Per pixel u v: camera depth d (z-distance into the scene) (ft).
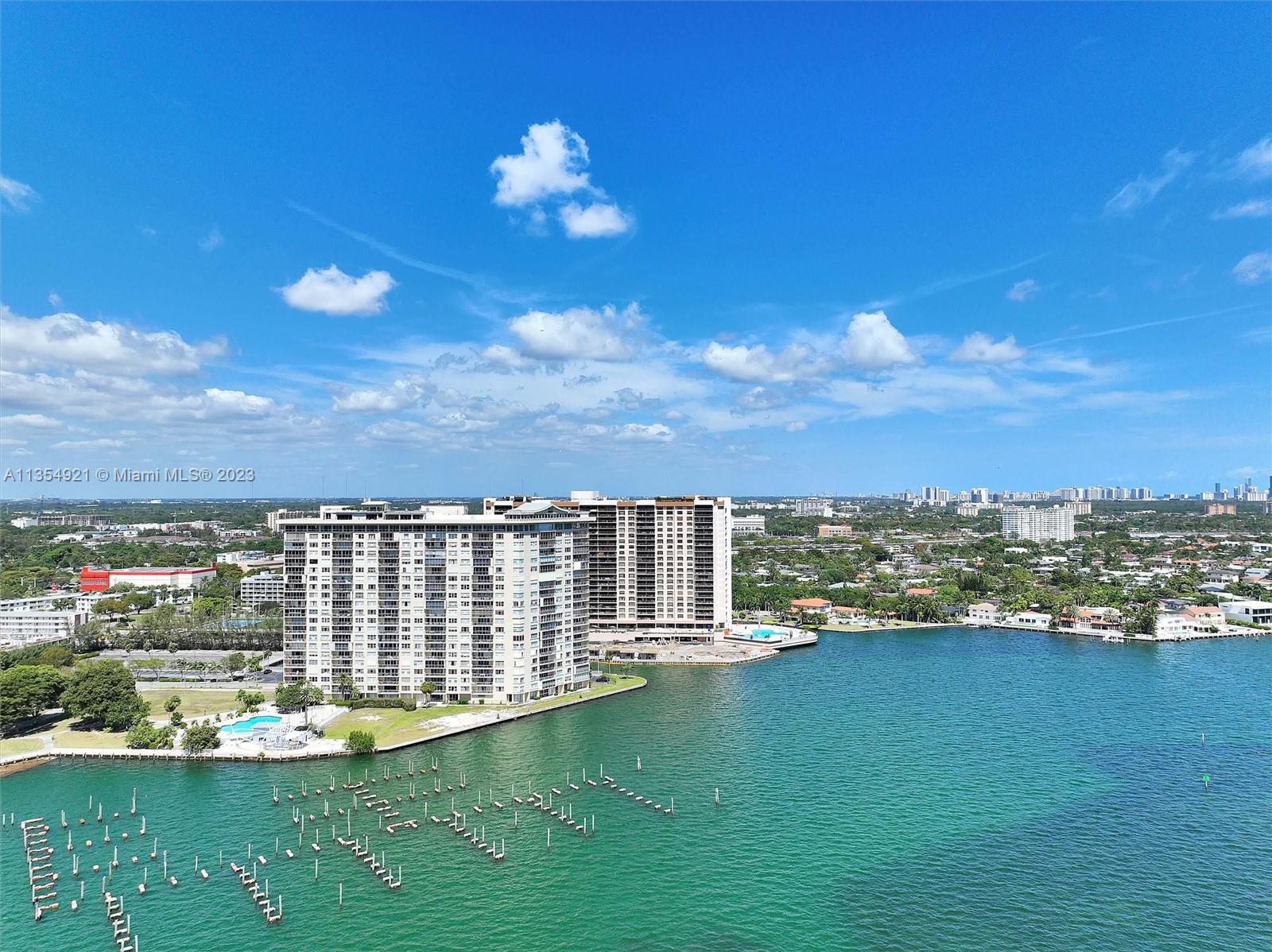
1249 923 454.40
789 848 548.72
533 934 449.89
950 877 507.30
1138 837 560.20
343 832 581.12
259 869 526.57
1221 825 577.84
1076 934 444.96
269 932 453.99
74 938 449.89
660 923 458.91
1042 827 575.79
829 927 452.76
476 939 445.78
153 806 630.33
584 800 634.84
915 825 581.94
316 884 506.48
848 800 627.87
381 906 480.64
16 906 485.15
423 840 567.59
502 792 652.89
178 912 474.90
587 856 540.93
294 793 654.94
